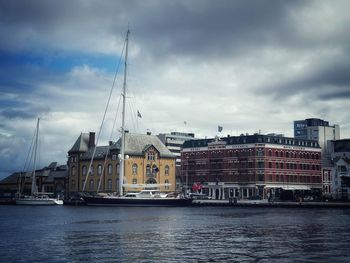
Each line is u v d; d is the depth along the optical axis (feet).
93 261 122.52
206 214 318.45
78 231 193.88
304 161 580.71
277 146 553.64
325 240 164.14
